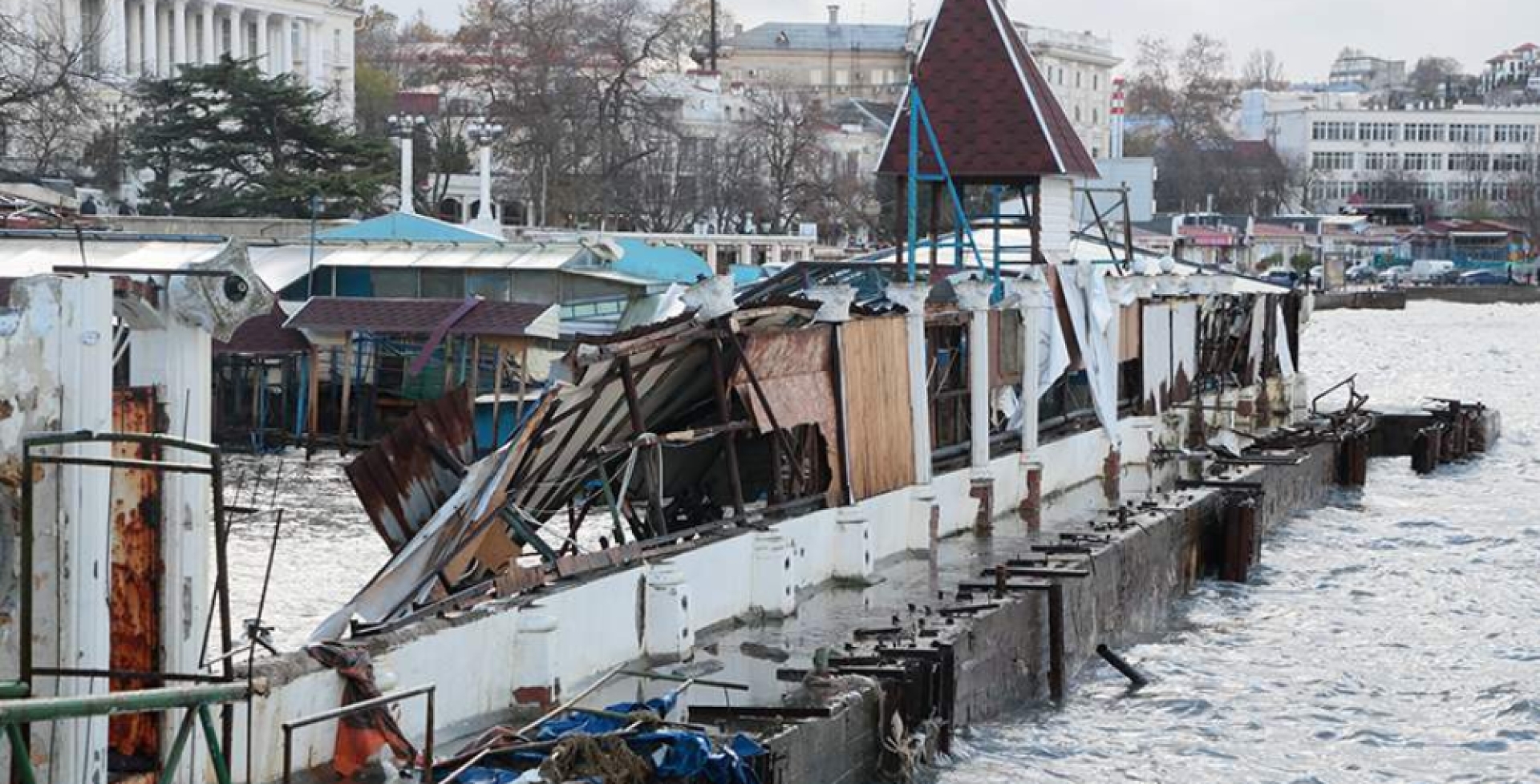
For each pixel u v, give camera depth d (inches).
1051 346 2522.1
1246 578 2588.6
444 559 1439.5
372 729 1171.3
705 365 1745.8
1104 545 2092.8
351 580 2167.8
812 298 1879.9
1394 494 3545.8
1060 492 2625.5
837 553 1893.5
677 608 1535.4
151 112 6141.7
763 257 6235.2
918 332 2092.8
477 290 3900.1
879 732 1428.4
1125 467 2935.5
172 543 1058.7
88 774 984.9
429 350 3405.5
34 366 968.3
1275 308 3917.3
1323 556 2815.0
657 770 1183.6
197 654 1075.3
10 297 967.6
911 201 2561.5
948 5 2898.6
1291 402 3885.3
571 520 1736.0
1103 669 2006.6
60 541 971.9
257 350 3472.0
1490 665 2146.9
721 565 1662.2
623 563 1528.1
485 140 5054.1
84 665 981.8
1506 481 3789.4
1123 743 1737.2
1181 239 7126.0
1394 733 1861.5
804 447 1897.1
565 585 1443.2
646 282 3902.6
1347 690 2011.6
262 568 2230.6
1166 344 3125.0
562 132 7765.8
